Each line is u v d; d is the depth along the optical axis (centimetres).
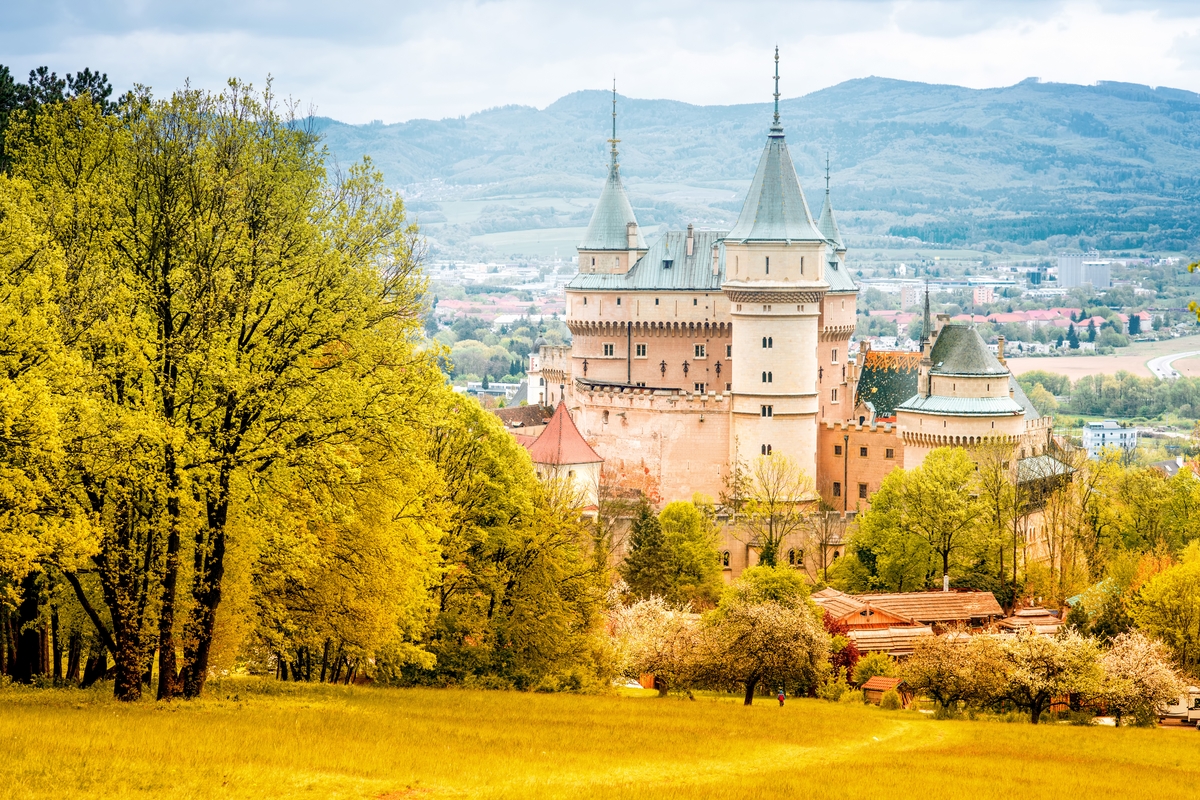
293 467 5791
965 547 14175
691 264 19488
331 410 5778
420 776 4788
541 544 8638
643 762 5638
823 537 15350
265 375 5709
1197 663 10794
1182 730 9100
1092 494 15962
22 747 4403
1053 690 9038
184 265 5788
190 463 5488
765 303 17088
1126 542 15575
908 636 11681
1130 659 9319
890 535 14288
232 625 6300
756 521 15425
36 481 5141
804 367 17200
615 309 19512
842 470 17888
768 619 9181
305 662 8062
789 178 17338
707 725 7119
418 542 7050
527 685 8469
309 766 4738
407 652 7606
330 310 5959
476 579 8581
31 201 5900
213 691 6372
